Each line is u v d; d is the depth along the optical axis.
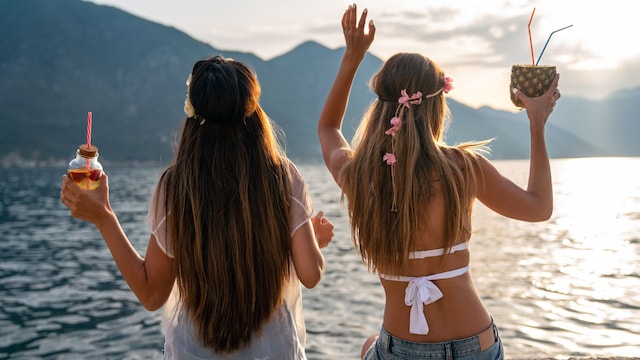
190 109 1.98
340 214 42.97
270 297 1.99
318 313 12.98
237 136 1.99
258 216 1.96
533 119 2.19
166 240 1.98
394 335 2.17
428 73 2.12
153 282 2.00
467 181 2.09
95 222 1.92
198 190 1.95
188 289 1.98
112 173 169.88
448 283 2.09
